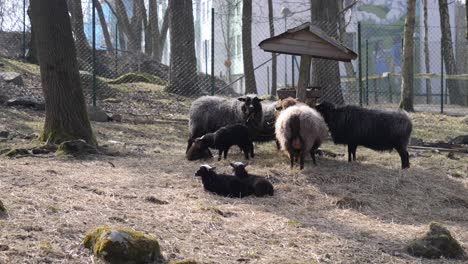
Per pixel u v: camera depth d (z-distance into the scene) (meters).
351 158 11.23
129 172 9.44
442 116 20.70
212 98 11.73
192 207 7.42
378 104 26.59
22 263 4.89
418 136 16.31
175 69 22.00
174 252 5.61
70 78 11.36
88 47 25.77
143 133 14.46
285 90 12.52
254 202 8.09
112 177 8.94
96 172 9.23
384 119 10.38
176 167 10.01
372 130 10.42
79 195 7.47
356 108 10.55
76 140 10.78
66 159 10.20
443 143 14.16
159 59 34.84
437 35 43.88
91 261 5.09
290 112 9.52
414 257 6.20
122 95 19.84
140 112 17.67
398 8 45.03
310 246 6.27
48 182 8.10
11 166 9.09
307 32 11.68
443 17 30.94
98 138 13.26
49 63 11.27
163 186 8.65
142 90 21.50
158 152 11.84
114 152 11.21
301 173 9.52
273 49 11.73
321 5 19.02
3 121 13.93
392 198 8.74
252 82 23.81
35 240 5.45
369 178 9.46
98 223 6.17
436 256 6.21
